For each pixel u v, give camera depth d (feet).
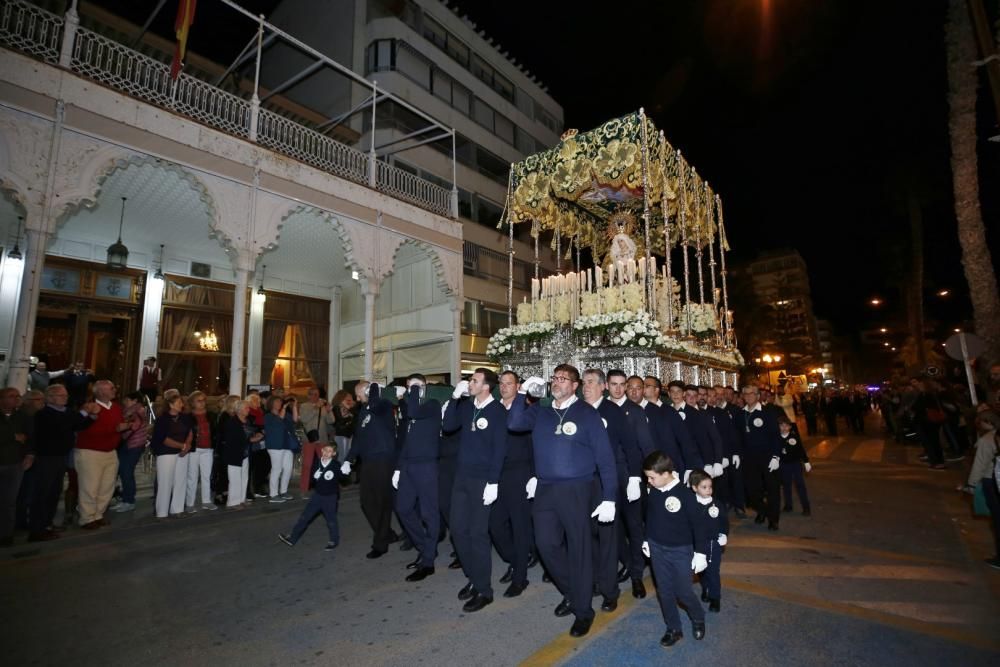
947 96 39.52
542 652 11.74
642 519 16.31
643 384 19.80
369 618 13.99
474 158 86.43
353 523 25.72
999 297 38.68
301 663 11.56
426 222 52.01
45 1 37.32
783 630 12.51
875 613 13.46
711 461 21.01
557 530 13.67
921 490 30.35
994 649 11.43
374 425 20.56
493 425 15.35
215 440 29.01
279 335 59.52
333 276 62.59
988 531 21.43
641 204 42.91
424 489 17.70
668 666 10.93
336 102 75.31
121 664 11.64
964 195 39.27
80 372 31.91
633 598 15.25
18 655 12.06
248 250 37.17
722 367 43.24
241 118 41.22
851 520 23.91
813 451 51.42
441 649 12.06
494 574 17.94
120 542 21.93
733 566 17.62
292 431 31.68
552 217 41.96
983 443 19.84
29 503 23.16
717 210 47.88
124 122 31.78
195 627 13.56
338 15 78.23
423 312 60.34
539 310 36.94
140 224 44.80
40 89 28.66
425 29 83.30
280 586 16.62
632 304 32.22
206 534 23.35
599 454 13.47
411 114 76.64
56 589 16.43
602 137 34.68
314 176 42.34
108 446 23.49
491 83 95.20
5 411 20.18
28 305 27.14
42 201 28.12
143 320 47.78
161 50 43.57
